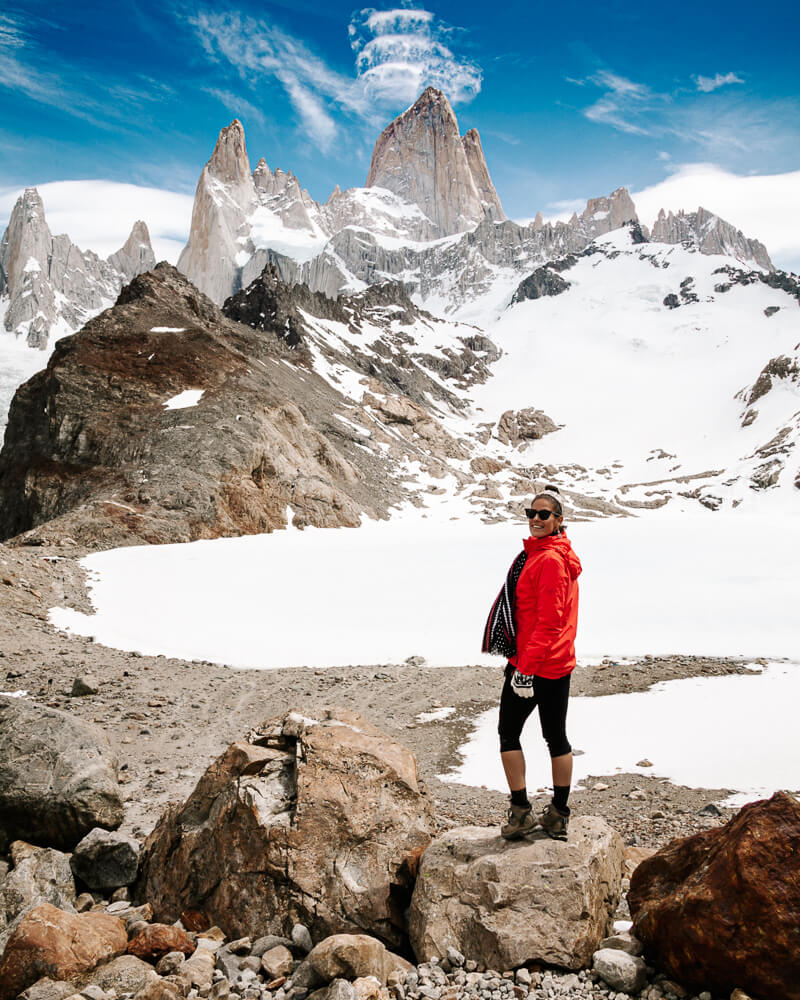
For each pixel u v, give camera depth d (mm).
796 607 26297
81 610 23906
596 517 88188
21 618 21156
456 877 5227
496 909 4988
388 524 63500
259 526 52656
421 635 23031
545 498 5379
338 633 23156
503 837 5449
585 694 16234
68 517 44938
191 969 4824
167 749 11281
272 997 4664
